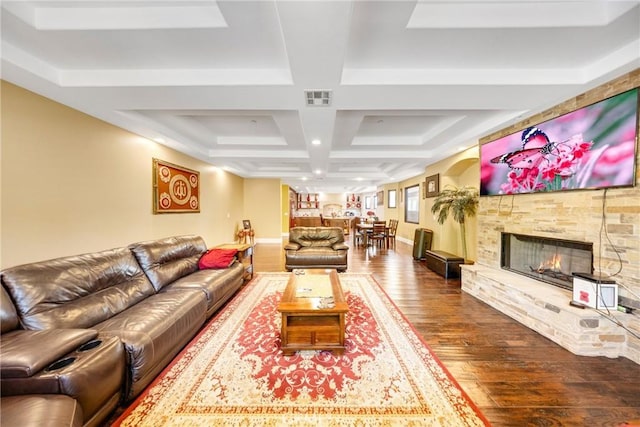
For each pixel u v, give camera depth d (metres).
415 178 7.52
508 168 3.25
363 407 1.57
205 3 1.62
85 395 1.27
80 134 2.66
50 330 1.51
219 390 1.71
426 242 5.77
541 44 1.85
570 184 2.47
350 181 9.38
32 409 1.08
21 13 1.56
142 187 3.56
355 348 2.21
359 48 1.92
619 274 2.10
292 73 2.02
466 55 2.01
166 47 1.88
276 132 4.28
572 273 2.39
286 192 10.70
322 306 2.17
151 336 1.77
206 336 2.41
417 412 1.54
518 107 2.67
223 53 1.97
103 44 1.83
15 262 2.08
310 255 4.85
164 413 1.52
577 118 2.40
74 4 1.60
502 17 1.65
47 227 2.32
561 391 1.70
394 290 3.74
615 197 2.12
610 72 2.00
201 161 5.23
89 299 1.98
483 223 3.77
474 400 1.63
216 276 3.08
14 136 2.08
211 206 5.73
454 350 2.19
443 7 1.66
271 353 2.14
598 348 2.08
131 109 2.67
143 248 2.79
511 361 2.03
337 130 3.77
